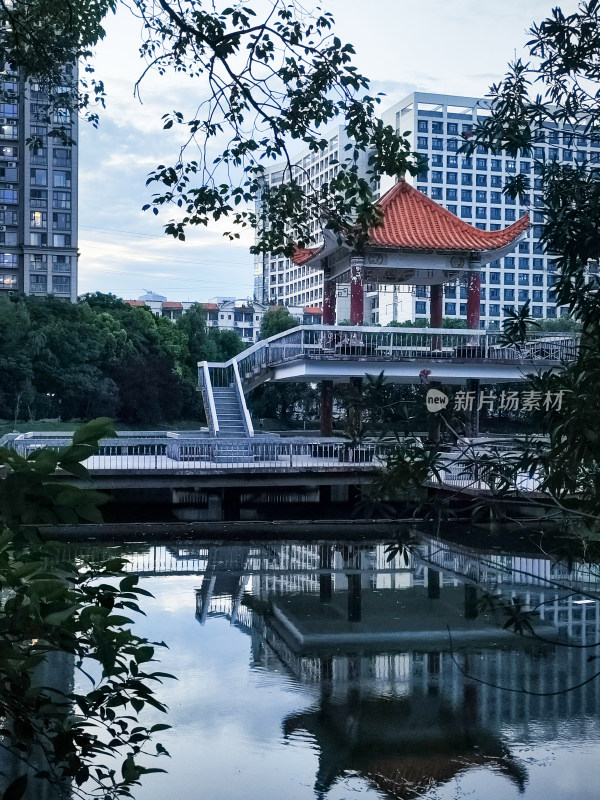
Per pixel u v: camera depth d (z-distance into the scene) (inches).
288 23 249.9
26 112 2861.7
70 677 390.3
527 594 590.6
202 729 347.6
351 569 687.7
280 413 2262.6
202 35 246.5
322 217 282.7
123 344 2174.0
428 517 189.2
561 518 185.0
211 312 4215.1
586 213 169.8
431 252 1017.5
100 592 126.6
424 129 3644.2
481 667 432.5
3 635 115.3
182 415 2335.1
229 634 494.3
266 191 279.7
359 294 995.3
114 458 937.5
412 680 413.7
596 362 154.1
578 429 148.9
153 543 781.9
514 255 3745.1
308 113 259.3
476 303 1041.5
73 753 124.6
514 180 186.2
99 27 366.9
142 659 124.1
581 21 169.3
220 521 877.8
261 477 866.8
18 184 2883.9
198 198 275.3
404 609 554.9
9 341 1942.7
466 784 297.4
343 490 1019.3
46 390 2052.2
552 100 179.8
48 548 122.9
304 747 325.4
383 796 289.9
